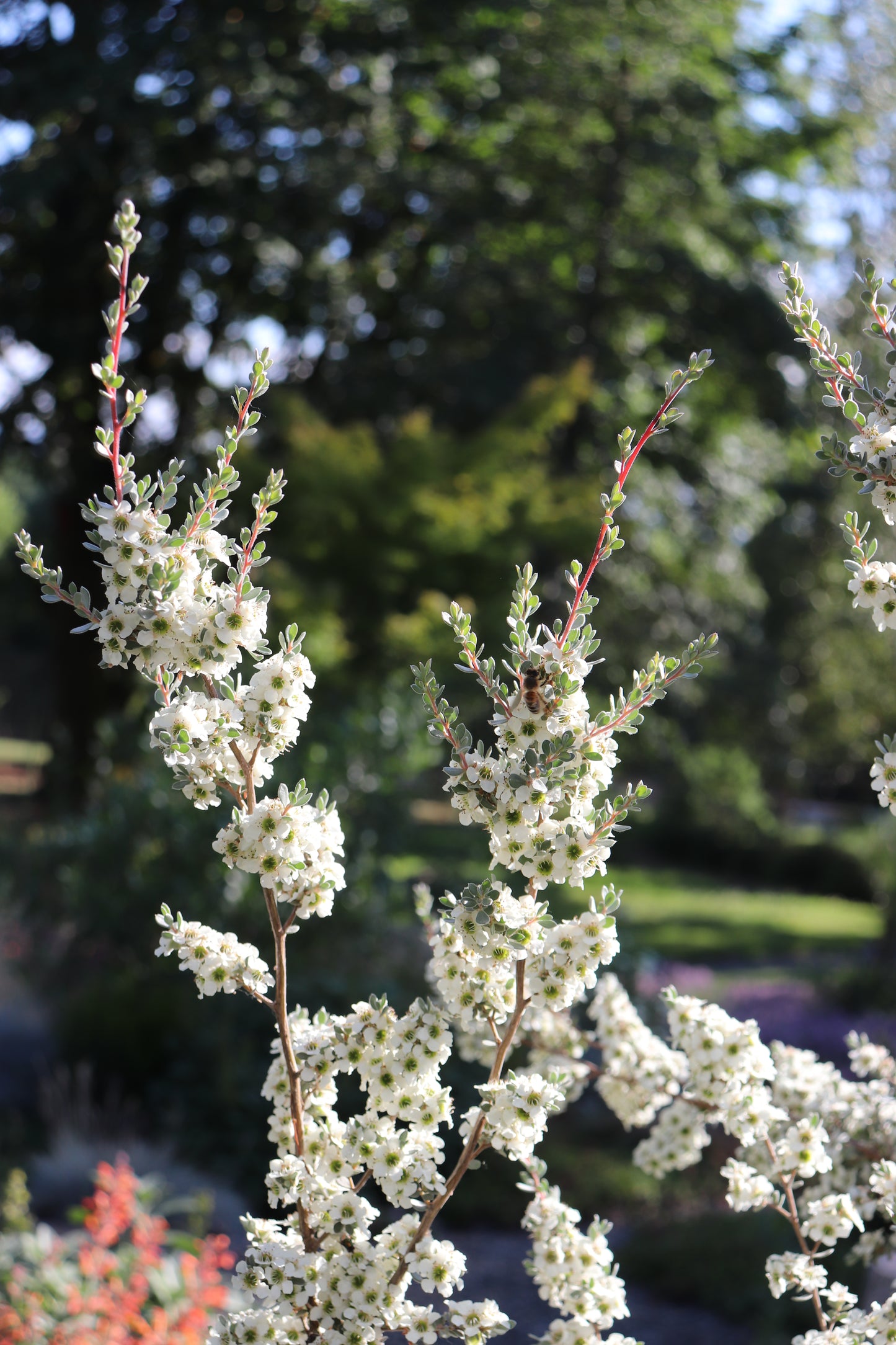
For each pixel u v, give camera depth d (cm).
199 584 150
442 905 165
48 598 145
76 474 1440
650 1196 672
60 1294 356
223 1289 364
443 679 1094
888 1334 169
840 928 1911
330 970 739
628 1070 219
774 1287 185
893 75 1504
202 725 148
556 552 1341
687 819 2580
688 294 1510
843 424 1424
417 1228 166
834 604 2350
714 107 1435
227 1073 660
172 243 1355
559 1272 180
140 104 1200
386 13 1348
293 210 1339
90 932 766
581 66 1428
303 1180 164
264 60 1262
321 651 1022
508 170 1483
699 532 1694
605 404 1538
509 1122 162
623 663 1623
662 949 1602
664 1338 518
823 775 3192
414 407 1413
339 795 755
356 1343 157
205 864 738
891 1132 208
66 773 1105
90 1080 694
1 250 1362
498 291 1450
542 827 154
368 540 1125
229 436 147
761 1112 195
